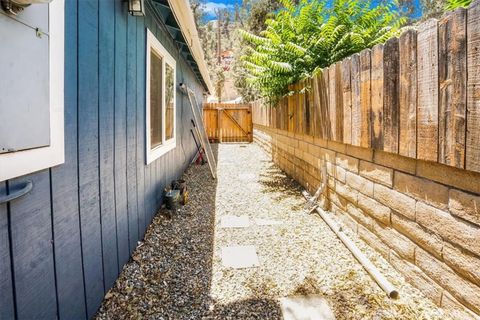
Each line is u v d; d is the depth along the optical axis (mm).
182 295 1998
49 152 1292
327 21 3928
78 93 1568
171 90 4457
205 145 6082
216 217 3512
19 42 1083
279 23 4184
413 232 1956
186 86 5898
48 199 1314
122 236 2299
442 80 1577
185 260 2473
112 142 2082
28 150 1151
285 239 2865
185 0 2969
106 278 1977
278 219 3426
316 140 3963
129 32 2434
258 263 2416
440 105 1598
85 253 1671
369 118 2400
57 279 1386
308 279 2170
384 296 1933
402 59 1936
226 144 11125
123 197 2324
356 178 2781
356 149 2760
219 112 11523
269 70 4277
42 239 1272
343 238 2707
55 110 1332
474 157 1388
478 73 1352
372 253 2455
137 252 2588
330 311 1818
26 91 1131
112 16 2055
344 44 3760
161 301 1932
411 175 1956
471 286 1497
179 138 5258
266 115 7844
